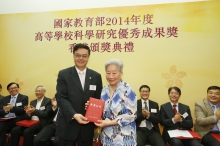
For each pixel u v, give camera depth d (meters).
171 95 3.04
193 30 3.38
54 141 2.87
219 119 2.65
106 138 1.62
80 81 1.92
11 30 3.98
